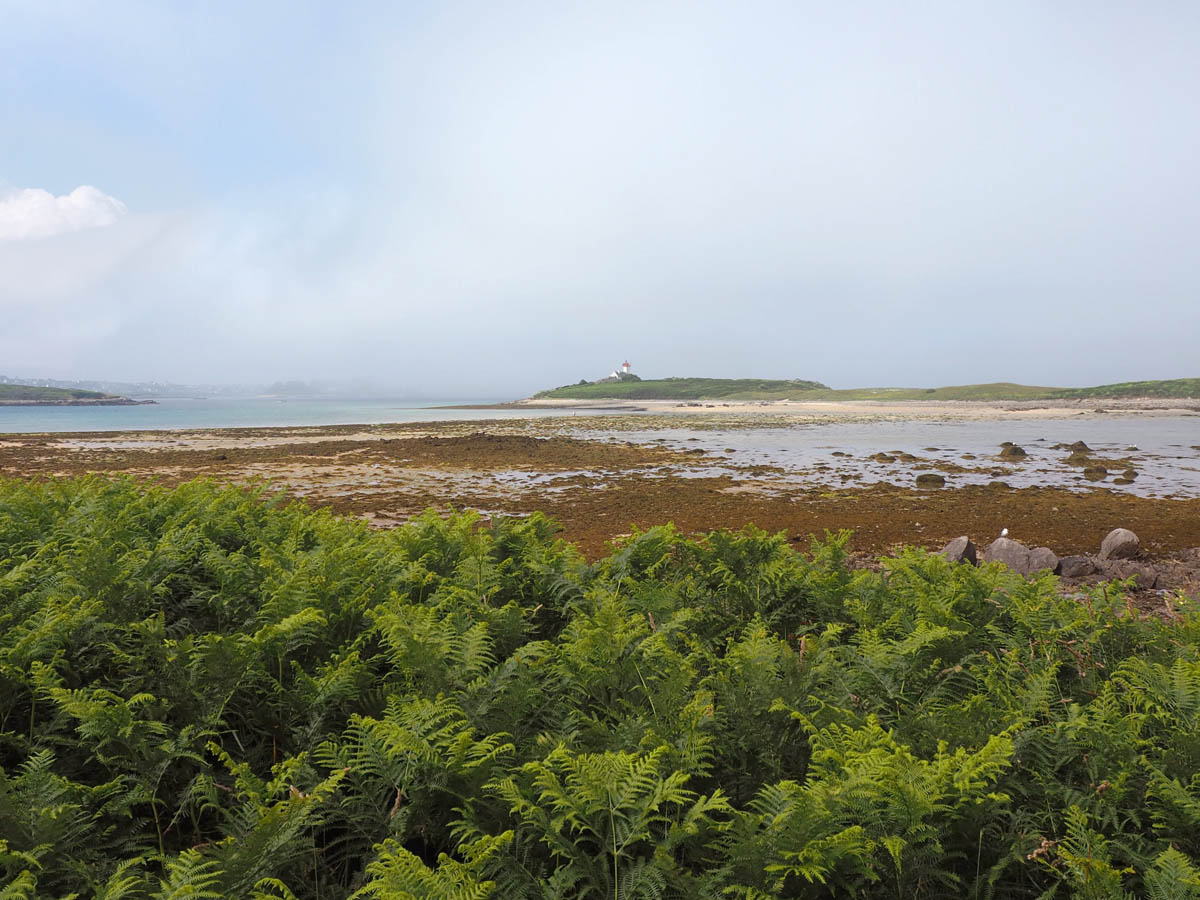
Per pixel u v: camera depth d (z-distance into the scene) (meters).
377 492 17.66
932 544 11.23
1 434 41.59
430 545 6.12
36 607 4.37
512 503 15.72
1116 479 19.23
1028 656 4.17
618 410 100.94
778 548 5.90
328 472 22.08
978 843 2.68
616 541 6.75
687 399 166.62
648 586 5.31
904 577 5.91
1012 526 12.61
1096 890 2.35
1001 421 56.22
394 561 5.45
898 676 3.80
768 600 5.50
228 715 3.75
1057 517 13.50
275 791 2.76
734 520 13.40
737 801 3.08
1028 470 21.98
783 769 3.19
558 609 5.41
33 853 2.47
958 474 21.09
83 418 77.31
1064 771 3.09
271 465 23.98
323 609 4.48
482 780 2.83
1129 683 3.74
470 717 3.28
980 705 3.25
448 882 2.24
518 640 4.58
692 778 3.02
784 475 21.06
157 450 29.91
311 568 4.93
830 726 3.14
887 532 12.20
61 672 3.85
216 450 29.94
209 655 3.48
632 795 2.60
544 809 2.78
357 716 3.08
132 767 3.10
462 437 36.72
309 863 2.80
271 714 3.67
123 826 3.03
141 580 4.76
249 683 3.70
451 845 2.89
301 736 3.41
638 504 15.50
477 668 3.62
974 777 2.63
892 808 2.53
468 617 4.58
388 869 2.28
